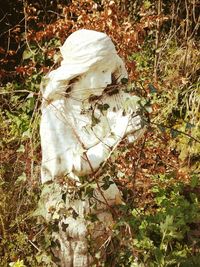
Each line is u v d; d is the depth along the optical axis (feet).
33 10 17.65
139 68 17.53
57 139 9.95
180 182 14.24
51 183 10.32
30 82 15.42
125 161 12.50
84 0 15.55
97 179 10.13
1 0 21.13
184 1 19.69
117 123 10.09
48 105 10.12
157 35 18.52
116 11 15.83
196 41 19.27
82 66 9.99
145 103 10.00
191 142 16.67
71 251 10.41
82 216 10.25
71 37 10.22
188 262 11.27
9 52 17.87
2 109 16.39
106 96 10.51
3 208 12.94
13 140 14.64
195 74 18.58
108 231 10.33
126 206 10.32
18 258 11.82
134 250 10.40
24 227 12.79
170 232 11.13
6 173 13.71
